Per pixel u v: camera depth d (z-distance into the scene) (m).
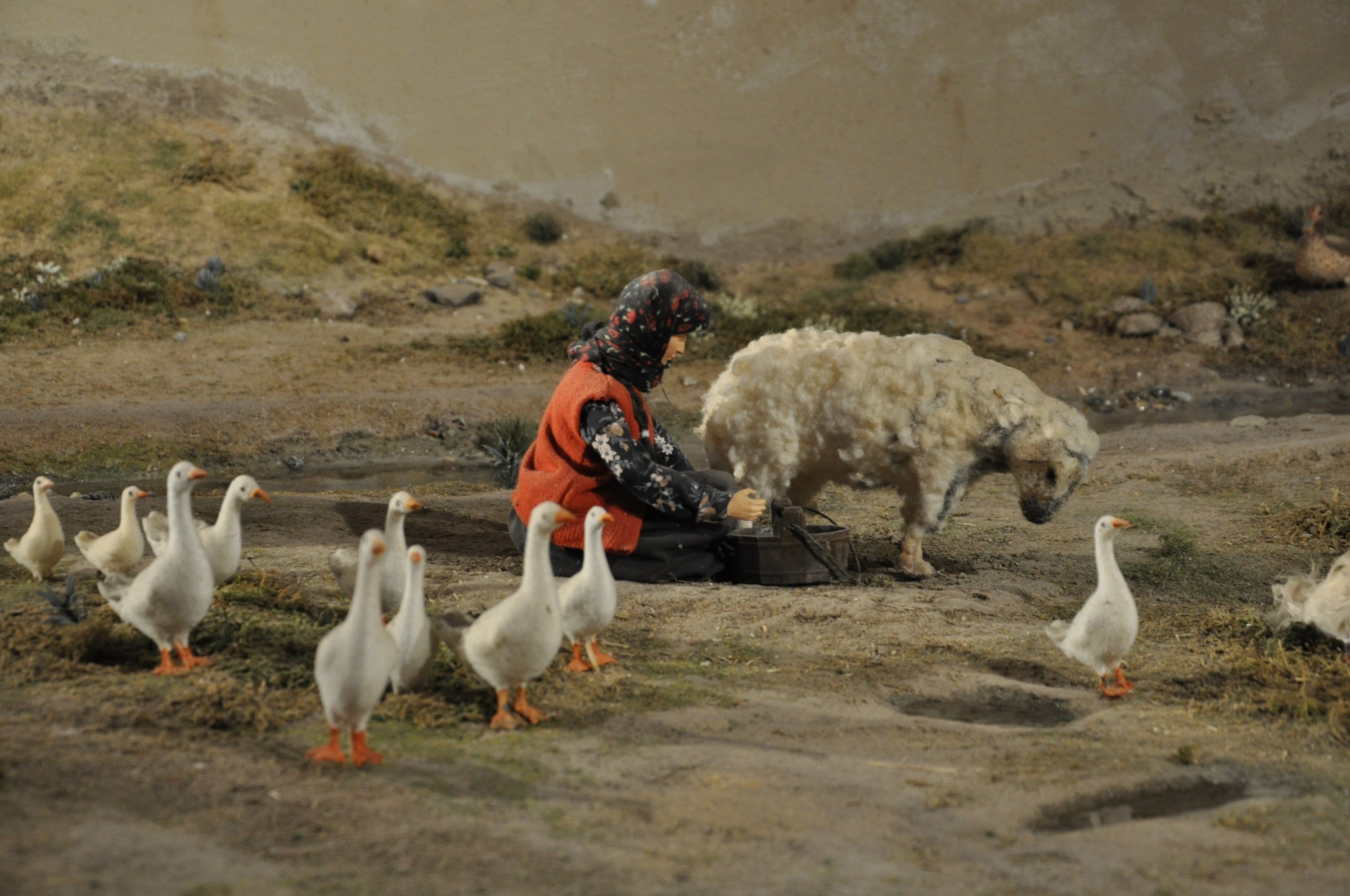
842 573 7.01
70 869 2.90
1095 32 24.44
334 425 13.16
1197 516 8.84
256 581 5.98
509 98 23.88
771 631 5.81
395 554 5.31
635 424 6.81
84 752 3.68
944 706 4.89
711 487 6.79
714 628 5.83
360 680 3.63
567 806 3.54
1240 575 7.29
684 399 15.41
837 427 6.87
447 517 8.39
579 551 6.72
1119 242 21.98
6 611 5.23
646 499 6.48
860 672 5.23
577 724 4.36
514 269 21.00
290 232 19.19
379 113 23.11
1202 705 4.78
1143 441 12.43
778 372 6.90
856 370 6.82
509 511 8.76
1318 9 24.00
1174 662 5.46
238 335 16.28
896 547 8.16
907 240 22.97
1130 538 8.32
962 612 6.31
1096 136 24.05
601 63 24.41
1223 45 24.08
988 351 18.47
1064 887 3.08
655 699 4.69
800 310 20.00
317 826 3.29
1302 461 10.23
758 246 23.58
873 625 5.95
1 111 20.05
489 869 3.07
